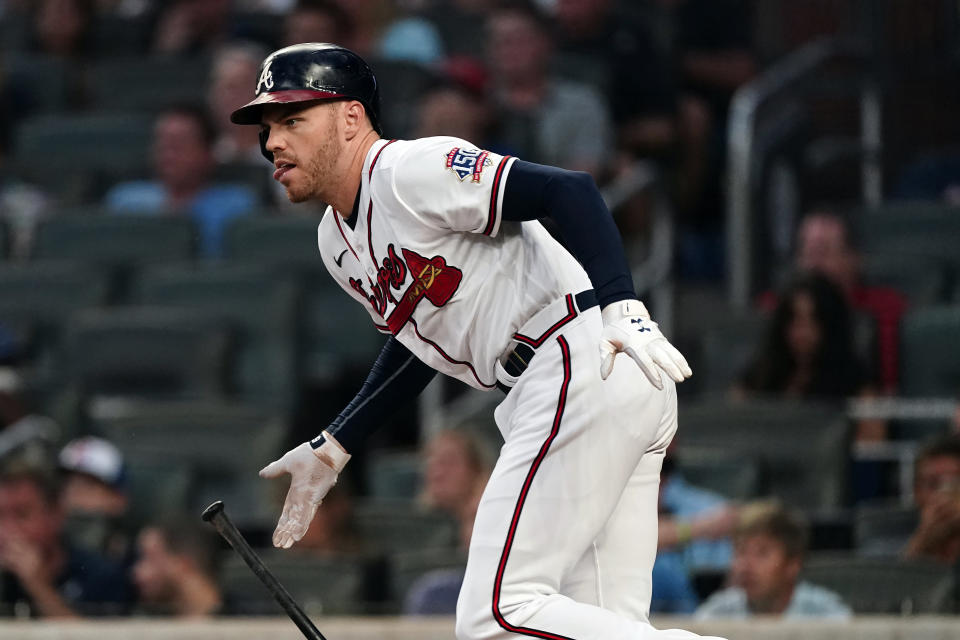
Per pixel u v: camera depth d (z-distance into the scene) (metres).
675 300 30.55
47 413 26.69
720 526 20.31
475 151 10.88
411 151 10.96
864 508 22.59
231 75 34.41
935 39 38.34
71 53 40.56
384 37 39.44
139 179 34.53
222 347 28.09
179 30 40.34
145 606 20.11
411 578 20.50
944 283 30.31
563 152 34.19
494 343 11.17
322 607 19.64
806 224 29.64
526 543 10.70
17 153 36.06
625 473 10.93
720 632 17.33
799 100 36.62
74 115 37.91
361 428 12.12
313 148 11.08
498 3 40.28
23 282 30.56
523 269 11.15
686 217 35.94
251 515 24.77
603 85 36.28
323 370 29.58
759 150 33.25
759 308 30.77
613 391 10.80
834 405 24.89
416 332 11.44
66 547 20.92
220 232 31.88
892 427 25.80
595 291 10.50
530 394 10.97
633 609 11.17
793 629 17.25
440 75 35.22
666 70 36.84
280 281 28.97
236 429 25.42
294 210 32.41
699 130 36.38
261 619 18.88
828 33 39.31
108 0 43.62
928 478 19.98
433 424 27.50
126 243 31.33
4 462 23.61
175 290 29.33
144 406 27.19
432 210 10.81
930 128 37.44
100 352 28.30
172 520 20.48
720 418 24.28
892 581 18.70
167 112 33.09
